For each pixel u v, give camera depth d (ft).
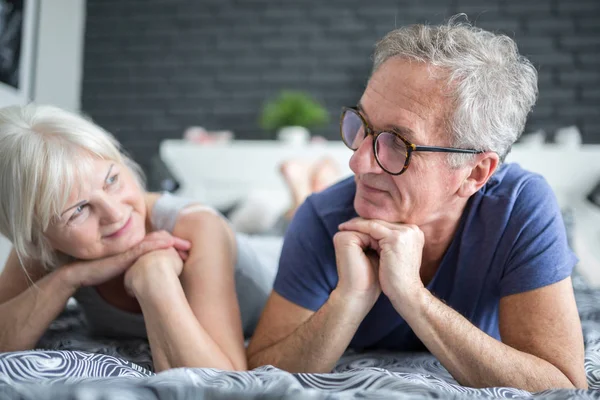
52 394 2.26
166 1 13.66
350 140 3.82
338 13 13.28
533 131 12.53
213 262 4.18
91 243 3.96
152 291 3.76
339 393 2.43
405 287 3.51
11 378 2.82
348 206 4.11
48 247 4.05
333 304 3.64
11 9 10.26
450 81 3.49
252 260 5.21
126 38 13.75
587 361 4.18
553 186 11.73
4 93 10.07
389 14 13.10
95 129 3.92
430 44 3.56
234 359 3.78
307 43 13.34
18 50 10.51
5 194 3.71
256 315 5.33
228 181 12.55
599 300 6.45
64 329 5.09
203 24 13.62
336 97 13.24
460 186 3.74
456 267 4.00
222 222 4.56
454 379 3.59
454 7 12.87
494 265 3.84
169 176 12.55
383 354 4.40
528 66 3.87
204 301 4.00
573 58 12.50
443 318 3.46
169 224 4.46
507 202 3.83
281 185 12.36
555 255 3.66
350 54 13.21
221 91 13.55
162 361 3.65
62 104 12.81
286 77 13.39
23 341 3.99
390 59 3.65
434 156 3.55
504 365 3.33
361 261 3.65
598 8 12.46
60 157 3.67
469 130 3.56
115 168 3.95
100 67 13.80
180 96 13.65
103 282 4.21
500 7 12.71
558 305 3.55
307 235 4.14
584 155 11.48
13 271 4.52
